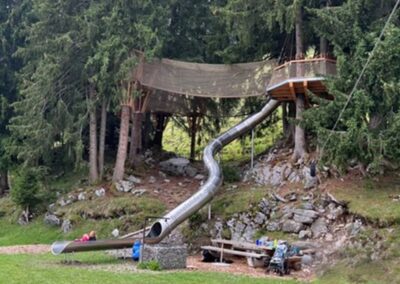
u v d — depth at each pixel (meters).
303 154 29.17
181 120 41.88
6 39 38.12
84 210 30.88
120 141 33.28
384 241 20.25
